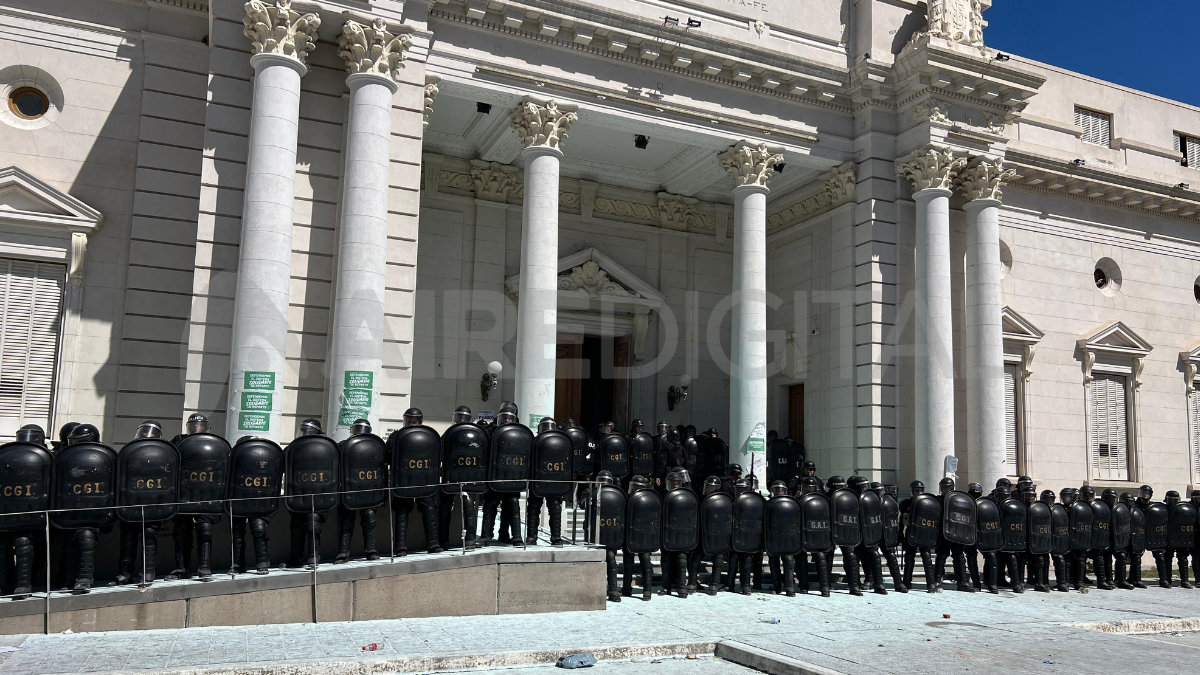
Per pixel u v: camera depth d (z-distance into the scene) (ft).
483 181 73.20
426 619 36.27
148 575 33.76
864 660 29.81
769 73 65.51
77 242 53.72
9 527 31.76
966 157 68.39
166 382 54.95
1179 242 88.02
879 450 65.67
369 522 37.91
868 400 66.33
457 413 41.24
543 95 59.47
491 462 40.09
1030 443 76.33
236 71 51.78
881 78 67.62
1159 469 82.94
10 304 52.90
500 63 58.44
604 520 41.63
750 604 42.47
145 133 55.98
